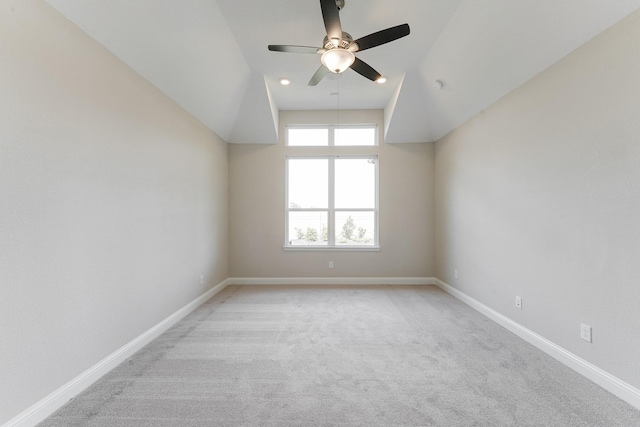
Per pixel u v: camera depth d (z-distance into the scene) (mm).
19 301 1532
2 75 1446
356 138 5043
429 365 2230
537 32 2217
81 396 1839
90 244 1989
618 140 1815
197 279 3715
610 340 1870
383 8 2543
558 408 1721
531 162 2586
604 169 1905
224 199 4746
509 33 2395
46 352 1673
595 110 1963
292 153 4984
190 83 3064
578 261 2109
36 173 1618
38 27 1622
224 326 3039
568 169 2186
